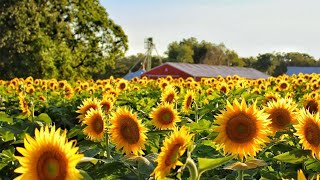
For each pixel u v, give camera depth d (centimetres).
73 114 1255
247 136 347
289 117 444
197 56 13538
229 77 2330
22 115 810
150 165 344
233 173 436
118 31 5794
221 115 355
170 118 556
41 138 257
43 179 253
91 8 5619
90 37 5650
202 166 276
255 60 13275
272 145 429
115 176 376
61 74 5006
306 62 13100
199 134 575
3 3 4672
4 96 1631
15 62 4706
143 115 761
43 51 4722
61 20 5250
